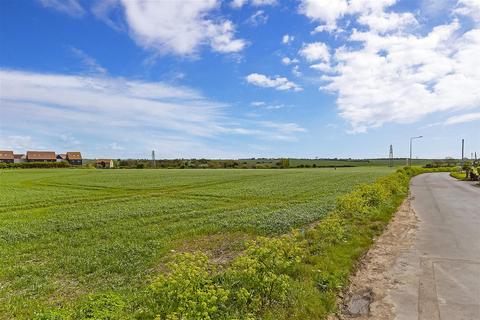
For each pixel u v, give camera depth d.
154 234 15.66
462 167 77.44
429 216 18.11
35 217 21.25
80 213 22.38
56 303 8.27
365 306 7.29
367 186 21.42
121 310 6.71
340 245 11.09
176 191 36.75
